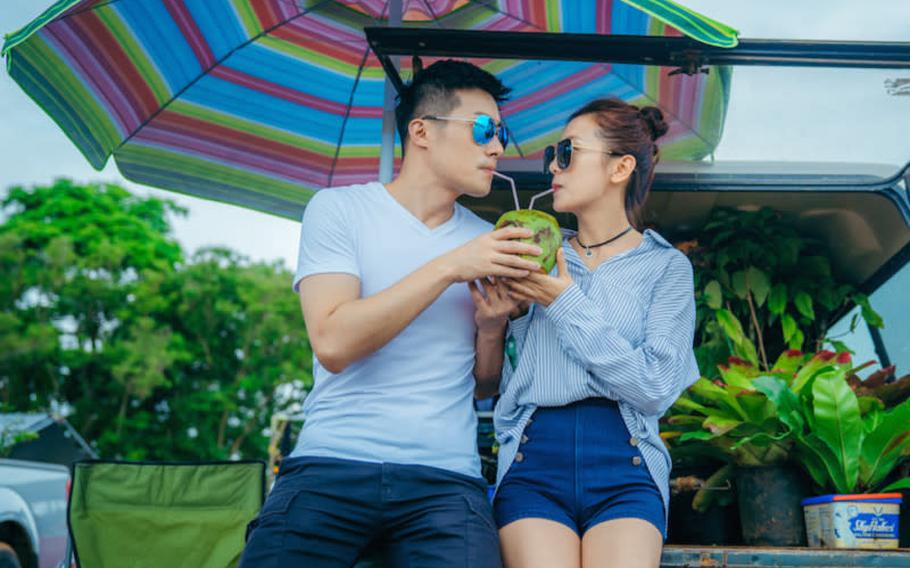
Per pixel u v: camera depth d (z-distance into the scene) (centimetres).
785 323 370
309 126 360
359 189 250
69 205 3462
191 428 3416
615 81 338
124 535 329
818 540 275
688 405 304
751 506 291
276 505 216
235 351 3538
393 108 322
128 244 3441
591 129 258
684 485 306
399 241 242
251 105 348
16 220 3425
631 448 229
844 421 275
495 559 214
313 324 225
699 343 383
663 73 328
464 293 243
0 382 3197
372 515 217
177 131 349
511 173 351
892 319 378
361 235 241
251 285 3528
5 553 648
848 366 309
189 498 334
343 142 366
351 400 227
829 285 382
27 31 244
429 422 225
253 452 3509
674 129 348
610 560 212
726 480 302
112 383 3212
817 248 387
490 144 246
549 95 345
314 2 317
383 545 228
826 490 285
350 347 218
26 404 3200
